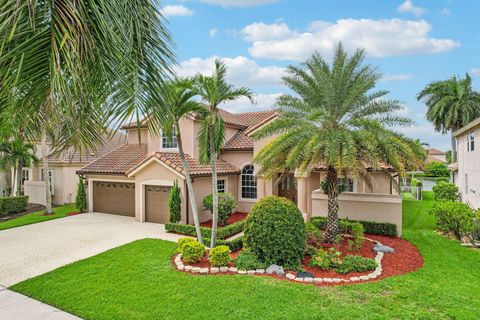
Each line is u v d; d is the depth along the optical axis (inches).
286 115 531.5
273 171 527.8
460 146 997.2
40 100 141.0
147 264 415.8
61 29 124.4
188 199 676.7
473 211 553.6
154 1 171.9
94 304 305.4
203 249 416.2
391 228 565.6
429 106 1897.1
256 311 282.8
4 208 861.2
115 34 139.3
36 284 357.7
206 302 301.7
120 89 155.2
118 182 821.9
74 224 708.0
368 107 504.1
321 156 464.8
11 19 118.3
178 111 446.3
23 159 940.6
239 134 883.4
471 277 372.2
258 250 404.2
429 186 1884.8
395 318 269.9
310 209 732.7
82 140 185.6
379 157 476.7
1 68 124.8
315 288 331.9
